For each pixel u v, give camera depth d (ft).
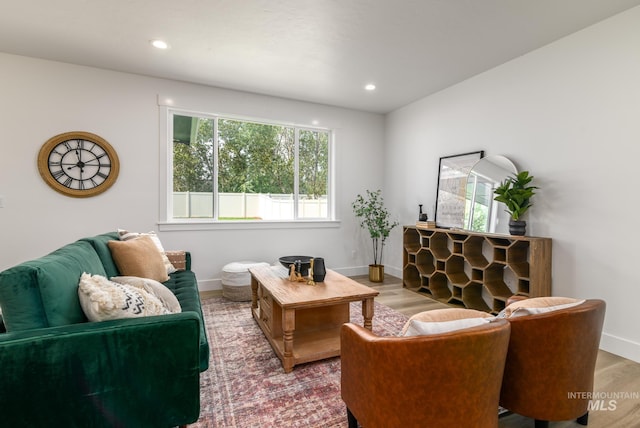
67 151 10.20
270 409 5.34
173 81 11.55
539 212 8.95
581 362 4.40
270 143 13.78
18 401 3.53
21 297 3.72
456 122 11.73
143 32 8.23
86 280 4.50
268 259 13.44
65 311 4.07
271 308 7.57
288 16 7.47
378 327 8.82
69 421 3.71
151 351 4.04
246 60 9.82
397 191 14.99
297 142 14.28
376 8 7.11
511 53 9.26
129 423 3.97
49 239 10.10
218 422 5.00
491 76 10.36
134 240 7.67
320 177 14.90
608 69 7.39
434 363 3.34
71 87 10.22
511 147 9.71
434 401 3.43
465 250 10.62
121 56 9.64
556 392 4.36
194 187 12.38
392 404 3.61
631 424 4.97
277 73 10.81
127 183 11.02
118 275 6.90
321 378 6.31
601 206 7.56
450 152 12.00
